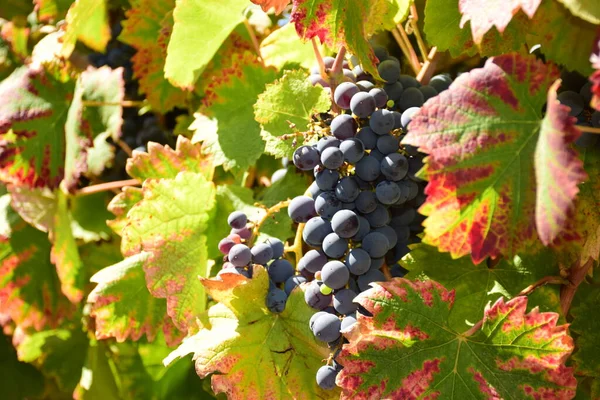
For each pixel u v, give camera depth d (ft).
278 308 1.70
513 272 1.70
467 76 1.48
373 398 1.53
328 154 1.59
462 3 1.51
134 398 2.20
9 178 2.19
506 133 1.45
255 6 2.20
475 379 1.55
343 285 1.57
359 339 1.53
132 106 2.45
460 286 1.70
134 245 1.90
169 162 2.07
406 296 1.55
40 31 2.47
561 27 1.65
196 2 1.97
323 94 1.77
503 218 1.46
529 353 1.53
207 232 1.98
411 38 2.01
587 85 1.63
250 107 2.03
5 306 2.32
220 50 2.21
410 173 1.65
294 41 2.03
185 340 1.75
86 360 2.35
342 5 1.63
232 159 1.99
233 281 1.68
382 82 1.73
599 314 1.76
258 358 1.71
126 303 2.00
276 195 2.00
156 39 2.30
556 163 1.39
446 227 1.46
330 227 1.63
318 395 1.70
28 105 2.21
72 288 2.29
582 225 1.61
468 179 1.45
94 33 2.45
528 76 1.47
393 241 1.66
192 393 2.16
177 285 1.90
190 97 2.27
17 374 2.50
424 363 1.55
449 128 1.46
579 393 1.79
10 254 2.32
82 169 2.16
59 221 2.26
